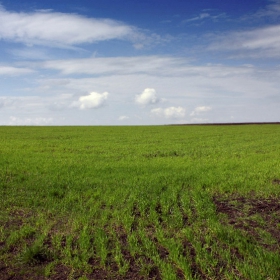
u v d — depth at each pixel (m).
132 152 26.22
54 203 11.25
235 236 8.22
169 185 13.78
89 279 6.54
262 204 11.38
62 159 21.48
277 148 29.94
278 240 8.22
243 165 19.59
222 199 12.00
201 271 6.74
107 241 8.09
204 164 19.89
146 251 7.51
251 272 6.42
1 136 41.44
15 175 15.98
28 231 8.63
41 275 6.70
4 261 7.24
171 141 36.59
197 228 8.98
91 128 65.31
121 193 12.48
